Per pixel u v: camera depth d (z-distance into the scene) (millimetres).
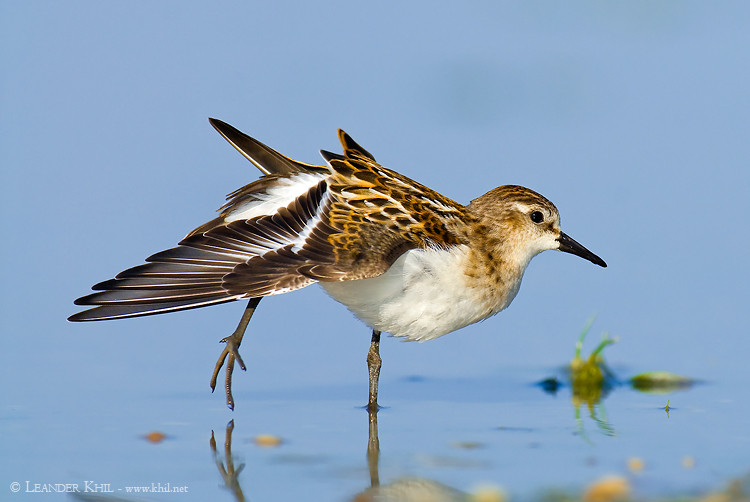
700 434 11211
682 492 9328
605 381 13398
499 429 11555
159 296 10742
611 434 11258
